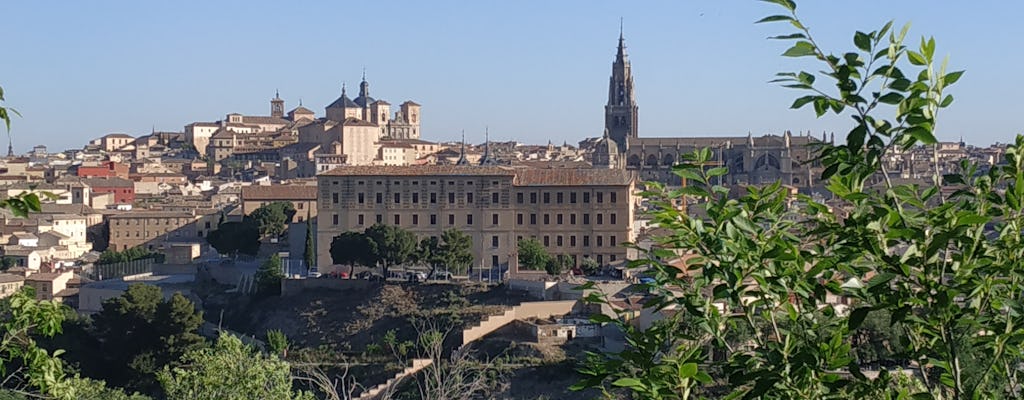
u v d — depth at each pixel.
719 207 25.89
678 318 27.80
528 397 128.62
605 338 141.12
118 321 149.12
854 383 26.11
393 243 190.62
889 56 23.48
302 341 171.75
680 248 26.66
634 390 25.91
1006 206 25.44
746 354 26.11
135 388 144.62
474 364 132.25
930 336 26.67
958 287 23.19
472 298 175.38
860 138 23.56
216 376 71.31
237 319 191.75
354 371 141.88
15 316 36.31
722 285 25.41
